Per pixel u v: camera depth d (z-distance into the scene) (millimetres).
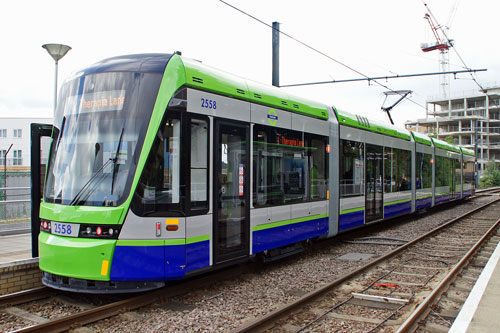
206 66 7000
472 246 11539
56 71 10570
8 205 10258
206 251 6586
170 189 6129
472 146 92250
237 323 5453
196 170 6469
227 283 7469
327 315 5840
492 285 6605
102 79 6367
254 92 7805
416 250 10867
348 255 10219
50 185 6410
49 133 7172
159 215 6004
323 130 10141
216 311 5941
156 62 6371
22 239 9172
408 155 16234
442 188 21016
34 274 6684
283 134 8578
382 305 6320
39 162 7012
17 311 5746
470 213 20203
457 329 4730
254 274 8203
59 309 5906
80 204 6008
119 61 6492
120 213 5809
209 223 6645
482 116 94625
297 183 9031
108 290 5848
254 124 7715
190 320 5508
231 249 7102
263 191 7930
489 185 62844
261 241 7832
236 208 7234
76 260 5816
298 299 6238
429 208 19875
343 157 11047
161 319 5551
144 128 6023
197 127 6508
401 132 15586
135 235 5840
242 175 7387
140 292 6590
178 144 6223
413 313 5582
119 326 5273
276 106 8375
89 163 6160
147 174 5938
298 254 10258
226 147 7043
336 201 10625
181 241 6164
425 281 7781
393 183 14508
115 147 6070
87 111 6363
